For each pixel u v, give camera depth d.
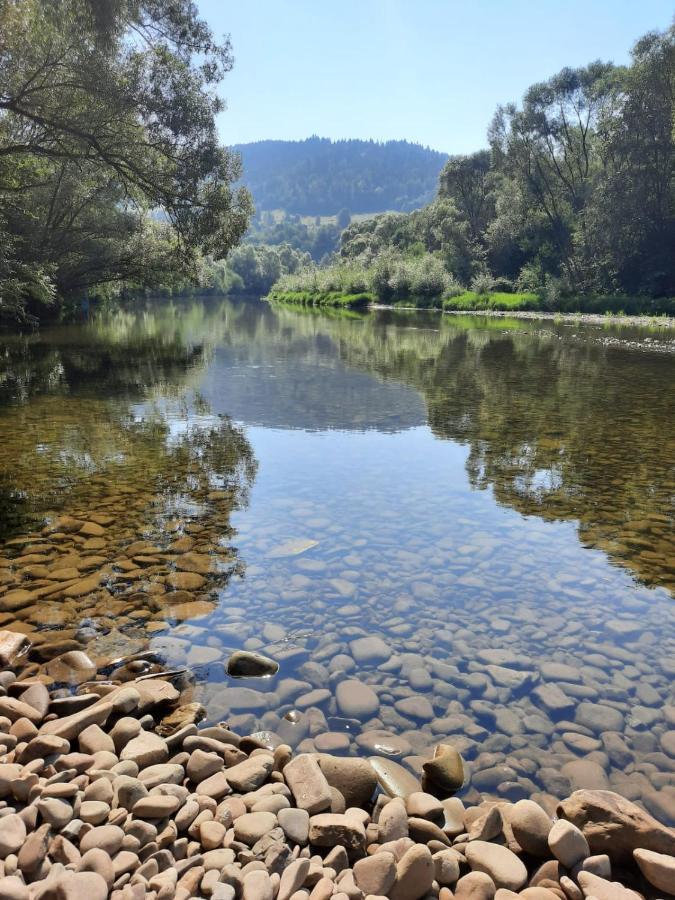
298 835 2.46
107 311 49.50
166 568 4.77
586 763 2.91
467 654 3.73
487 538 5.45
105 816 2.48
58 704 3.17
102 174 26.91
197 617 4.08
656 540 5.45
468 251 62.72
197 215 21.95
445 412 10.95
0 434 9.19
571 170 50.91
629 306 41.66
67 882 2.07
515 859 2.38
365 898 2.20
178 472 7.28
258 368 16.92
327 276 78.00
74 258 31.16
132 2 17.98
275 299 90.56
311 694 3.36
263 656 3.63
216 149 20.70
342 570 4.79
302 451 8.30
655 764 2.91
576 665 3.64
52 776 2.67
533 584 4.62
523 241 56.38
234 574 4.69
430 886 2.30
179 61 19.70
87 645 3.75
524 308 48.31
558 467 7.57
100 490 6.58
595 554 5.15
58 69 18.05
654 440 8.93
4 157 20.70
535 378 15.00
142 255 31.52
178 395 12.67
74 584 4.48
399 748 3.01
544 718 3.20
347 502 6.30
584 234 48.34
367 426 9.84
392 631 3.97
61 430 9.51
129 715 3.16
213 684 3.44
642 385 13.91
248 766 2.80
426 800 2.65
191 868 2.31
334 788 2.73
